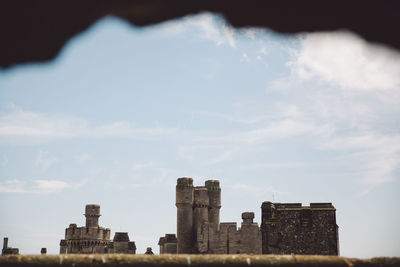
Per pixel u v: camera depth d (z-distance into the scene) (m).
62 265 18.41
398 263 19.31
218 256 19.44
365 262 19.39
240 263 19.17
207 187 57.88
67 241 73.62
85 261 18.59
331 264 19.22
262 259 19.36
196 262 19.19
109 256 18.91
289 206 42.81
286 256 19.53
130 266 18.73
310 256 19.52
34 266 18.17
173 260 19.03
